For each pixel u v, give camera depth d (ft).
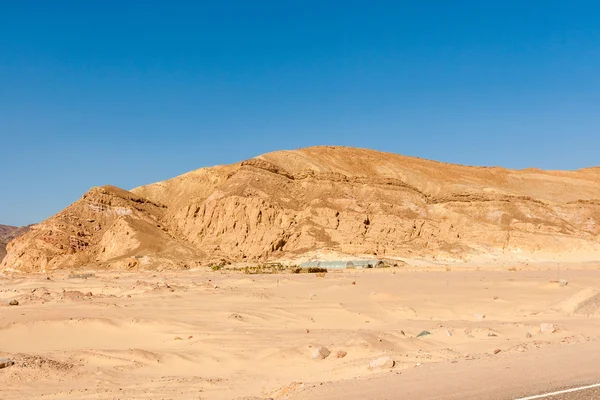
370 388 39.14
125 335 91.81
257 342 83.41
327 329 99.14
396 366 55.72
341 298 149.48
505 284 173.88
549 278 191.52
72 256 330.75
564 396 32.53
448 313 122.83
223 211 352.08
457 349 71.72
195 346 80.84
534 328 88.84
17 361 64.75
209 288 174.09
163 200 432.25
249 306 131.03
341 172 413.39
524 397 32.86
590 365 42.04
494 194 373.81
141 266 298.35
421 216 353.10
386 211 345.31
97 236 361.71
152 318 105.40
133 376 64.18
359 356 66.85
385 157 481.87
